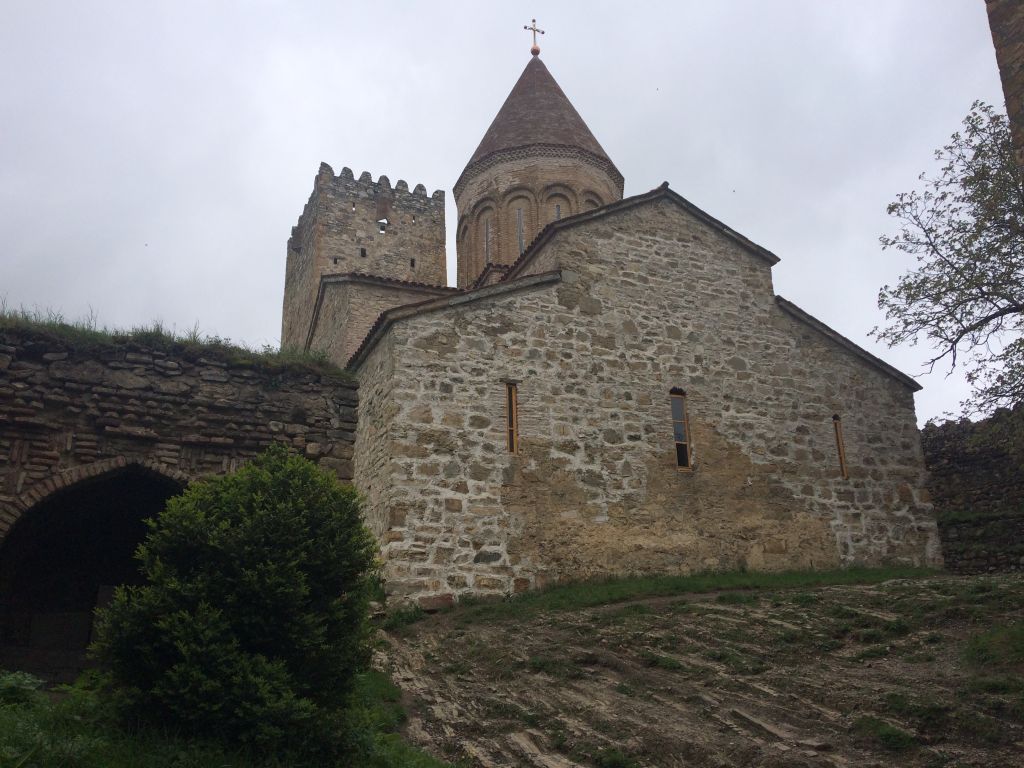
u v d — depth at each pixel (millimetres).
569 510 15289
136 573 11898
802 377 18500
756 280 18891
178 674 6004
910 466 18891
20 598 11164
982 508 19500
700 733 7344
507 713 8453
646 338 17203
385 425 14727
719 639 10117
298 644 6438
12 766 5117
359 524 7328
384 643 11758
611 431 16203
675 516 16203
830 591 12445
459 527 14258
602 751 7156
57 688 6844
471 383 15195
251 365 10531
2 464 8953
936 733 6805
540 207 25844
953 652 8641
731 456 17188
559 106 27953
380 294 24172
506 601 13828
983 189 13039
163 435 9812
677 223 18516
